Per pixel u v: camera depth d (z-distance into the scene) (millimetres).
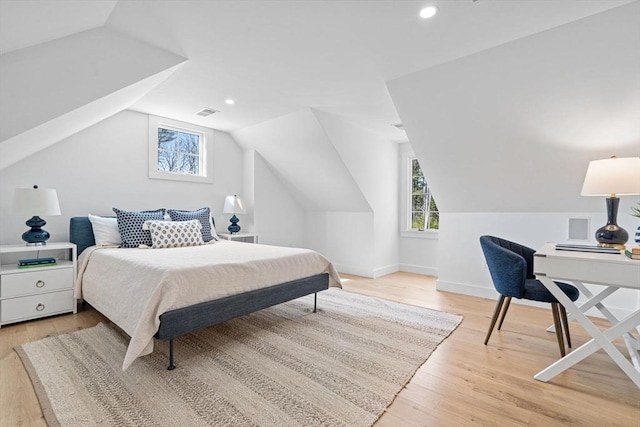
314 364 1952
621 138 2393
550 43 2066
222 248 3160
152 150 3846
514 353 2148
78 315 2764
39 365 1865
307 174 4652
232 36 2090
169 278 1865
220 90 3039
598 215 2963
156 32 2057
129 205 3660
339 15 1845
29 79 1887
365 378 1795
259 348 2174
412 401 1594
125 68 2141
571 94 2287
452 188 3596
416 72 2611
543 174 2939
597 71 2102
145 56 2209
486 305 3283
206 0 1720
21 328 2451
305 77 2730
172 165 4145
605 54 2002
